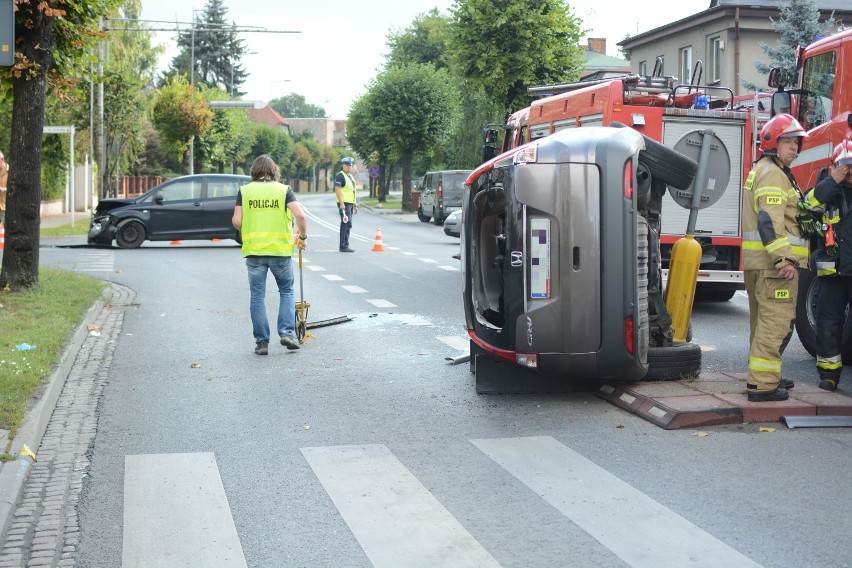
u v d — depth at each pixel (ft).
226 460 20.61
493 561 14.93
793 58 98.43
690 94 43.16
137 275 59.00
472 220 27.20
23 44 43.88
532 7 115.44
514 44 115.75
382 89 184.96
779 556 14.94
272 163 33.76
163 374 29.81
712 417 22.99
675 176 25.75
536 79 117.91
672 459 20.31
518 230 24.49
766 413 23.21
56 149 141.08
